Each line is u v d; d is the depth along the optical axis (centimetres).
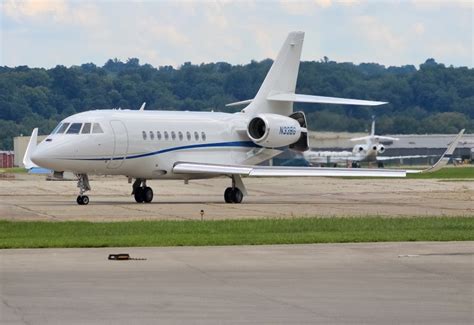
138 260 5741
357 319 4109
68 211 9550
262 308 4334
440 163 10438
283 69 12175
